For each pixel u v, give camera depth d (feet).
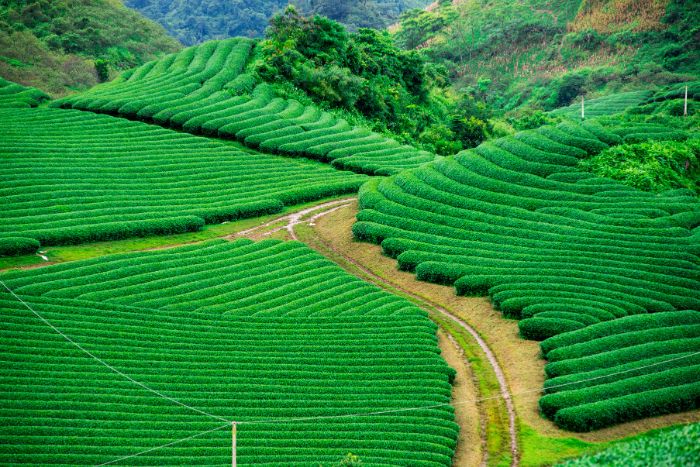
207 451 129.70
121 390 144.56
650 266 189.37
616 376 150.30
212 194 259.80
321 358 163.73
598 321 169.78
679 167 253.44
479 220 223.71
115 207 237.66
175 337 165.89
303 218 255.29
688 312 169.68
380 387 154.81
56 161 259.39
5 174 241.76
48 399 137.80
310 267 211.00
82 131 293.64
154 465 125.18
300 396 149.59
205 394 146.82
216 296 188.34
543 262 196.75
